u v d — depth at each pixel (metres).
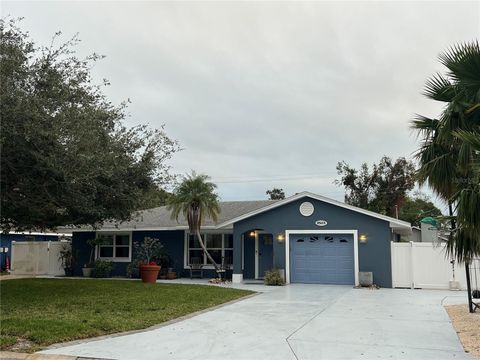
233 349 7.40
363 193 37.34
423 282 17.62
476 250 8.45
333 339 8.12
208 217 22.00
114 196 13.84
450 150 9.64
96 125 12.29
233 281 19.95
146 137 14.73
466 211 7.69
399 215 37.06
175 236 22.95
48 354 6.91
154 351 7.22
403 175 36.72
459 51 9.11
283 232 19.67
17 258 25.03
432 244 17.58
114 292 14.85
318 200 19.36
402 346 7.60
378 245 18.39
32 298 13.05
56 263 24.42
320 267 19.16
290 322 9.82
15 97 10.21
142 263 20.50
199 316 10.59
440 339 8.12
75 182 10.97
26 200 11.80
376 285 17.98
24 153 10.64
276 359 6.79
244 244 22.05
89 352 7.07
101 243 22.89
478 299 13.70
